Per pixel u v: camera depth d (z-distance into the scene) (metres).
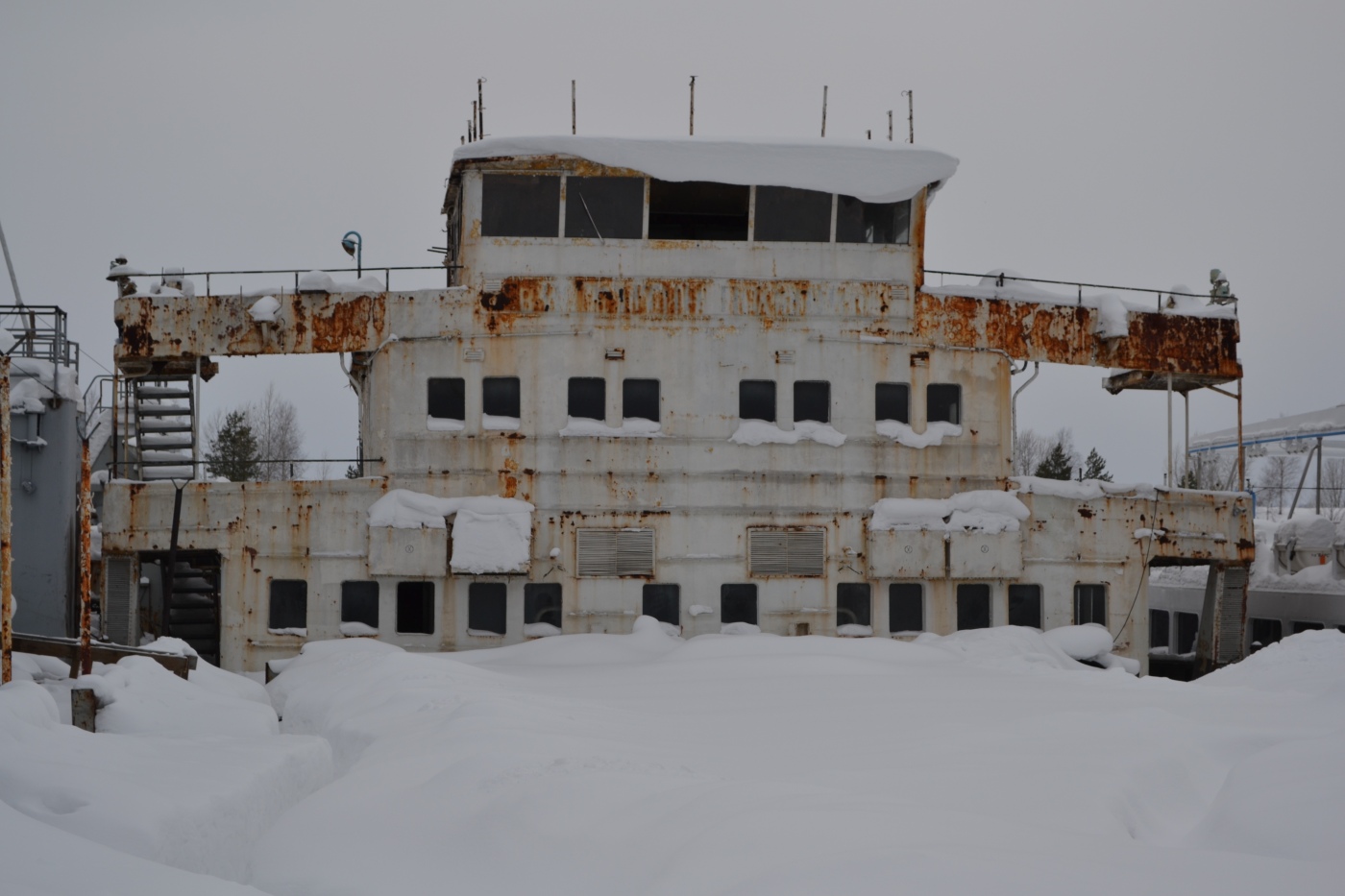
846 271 29.31
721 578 28.45
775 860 8.13
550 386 28.52
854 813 9.12
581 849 9.35
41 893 6.19
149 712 15.52
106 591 28.62
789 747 14.28
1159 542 30.09
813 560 28.69
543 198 28.78
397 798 11.49
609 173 28.56
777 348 28.97
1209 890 7.18
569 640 26.69
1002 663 24.27
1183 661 40.78
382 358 28.70
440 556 27.69
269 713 17.17
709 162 28.56
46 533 27.78
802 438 28.83
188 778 10.33
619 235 28.91
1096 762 12.71
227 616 28.14
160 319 29.03
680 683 21.23
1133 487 30.11
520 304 28.61
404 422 28.48
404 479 28.33
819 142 28.89
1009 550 28.72
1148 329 30.84
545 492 28.36
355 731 16.42
